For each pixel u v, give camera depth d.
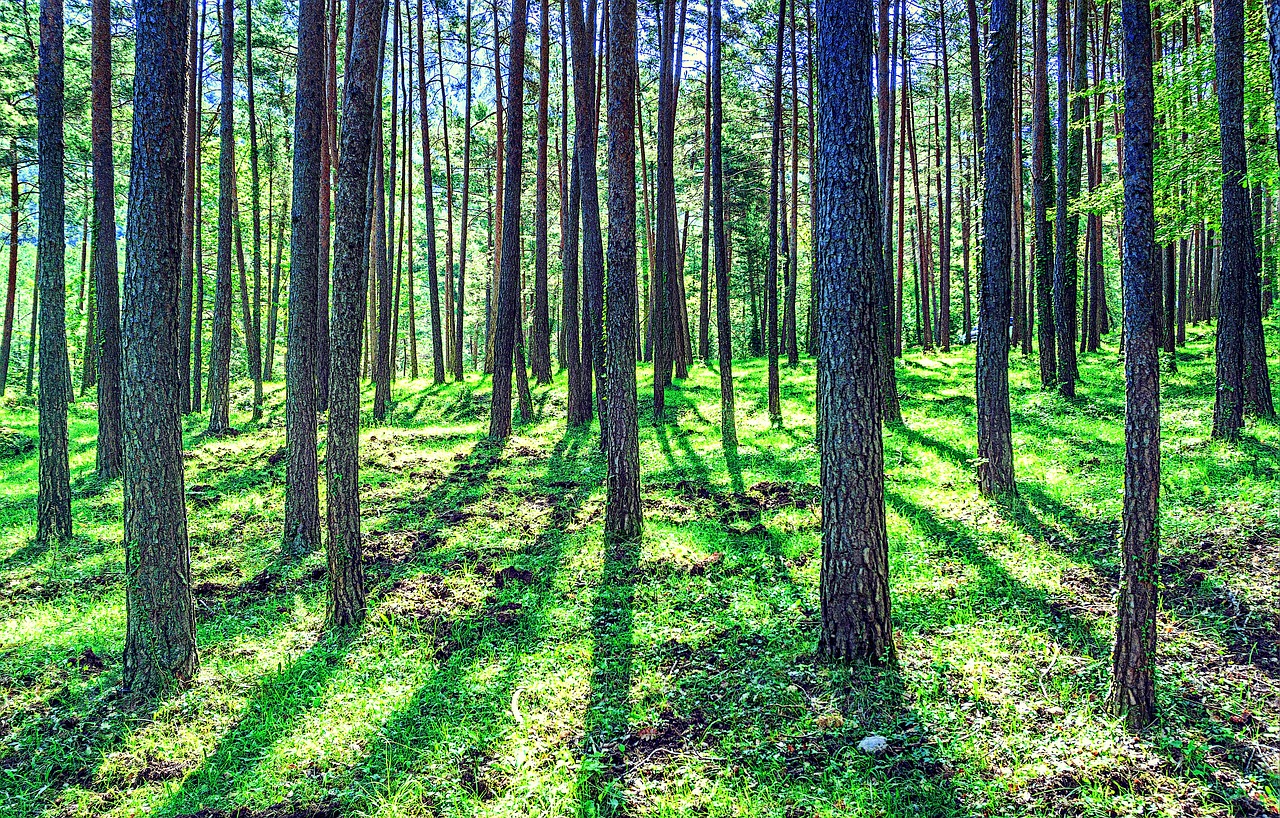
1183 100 15.40
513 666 6.63
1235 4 11.67
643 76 30.92
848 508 6.07
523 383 20.58
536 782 4.95
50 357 11.05
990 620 6.69
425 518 11.82
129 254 6.45
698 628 7.14
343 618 7.76
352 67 7.71
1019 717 5.22
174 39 6.45
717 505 11.38
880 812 4.41
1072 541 8.31
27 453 20.52
